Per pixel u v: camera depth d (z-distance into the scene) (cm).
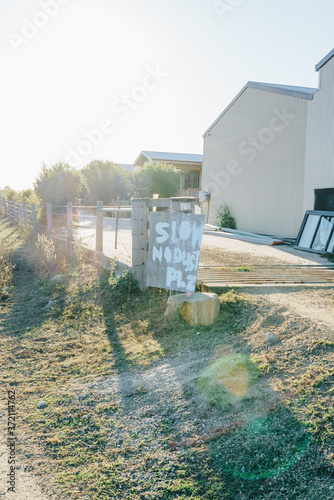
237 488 289
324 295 642
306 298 620
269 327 506
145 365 503
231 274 767
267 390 373
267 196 1605
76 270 1018
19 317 769
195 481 301
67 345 612
